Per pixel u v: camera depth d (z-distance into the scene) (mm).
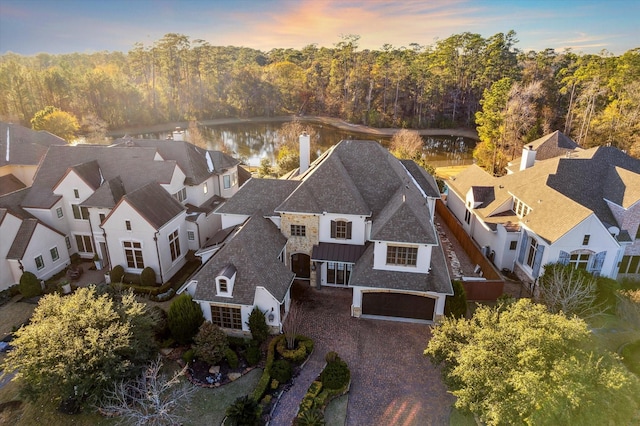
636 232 35406
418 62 133375
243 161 86750
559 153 55344
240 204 36812
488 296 33500
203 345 26531
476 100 120938
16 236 36156
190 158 47719
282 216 34406
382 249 30266
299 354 26938
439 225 49969
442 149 101750
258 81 134250
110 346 22078
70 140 86125
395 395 24812
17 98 101500
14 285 36000
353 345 28828
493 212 41906
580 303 28141
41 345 21969
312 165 42562
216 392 24859
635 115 74375
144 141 49656
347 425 22859
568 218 32562
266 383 24875
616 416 17516
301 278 36688
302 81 143000
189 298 28422
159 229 35438
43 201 40250
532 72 107125
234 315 29172
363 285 30297
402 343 29062
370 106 127625
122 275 36625
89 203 38812
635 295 31109
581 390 17234
